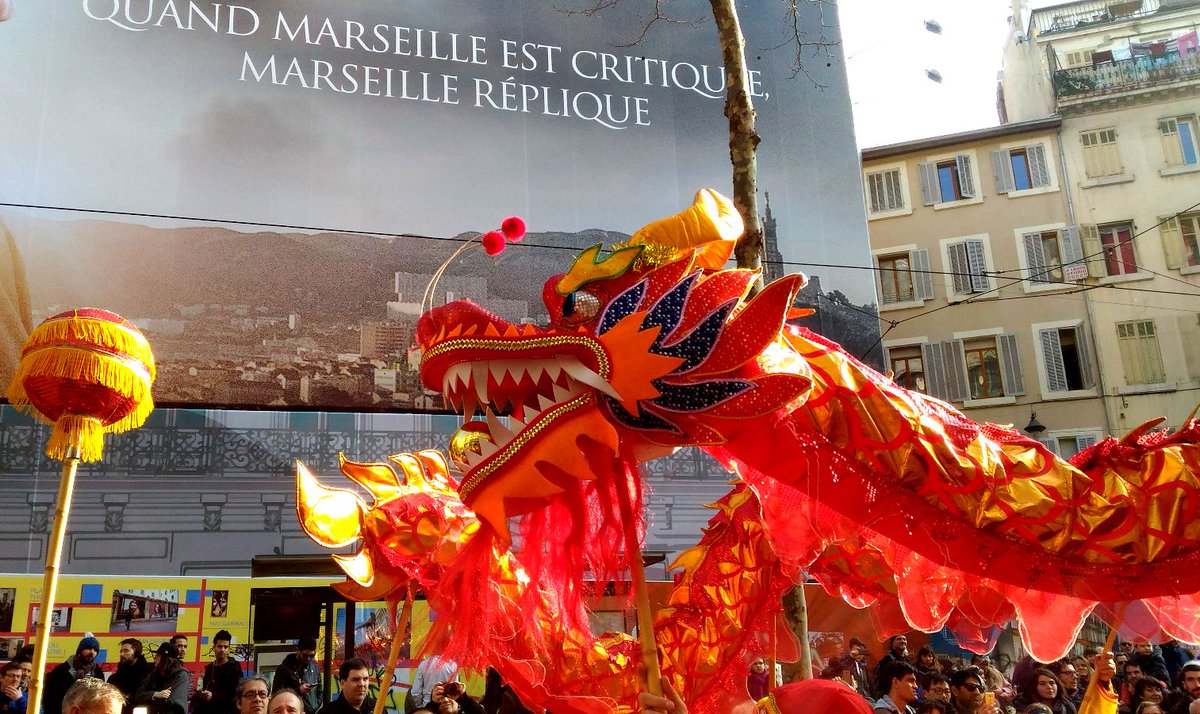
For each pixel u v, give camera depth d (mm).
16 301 12781
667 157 16281
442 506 2908
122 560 13234
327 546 2711
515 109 15727
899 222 24094
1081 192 23578
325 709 5152
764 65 17406
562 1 16453
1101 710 2646
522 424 2346
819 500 2373
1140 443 2441
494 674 7359
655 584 7902
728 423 2379
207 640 10531
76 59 13688
